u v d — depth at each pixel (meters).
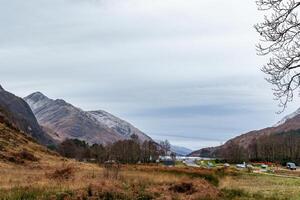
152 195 20.73
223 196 23.67
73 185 19.80
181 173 39.34
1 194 16.86
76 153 149.75
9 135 73.88
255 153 174.38
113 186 20.12
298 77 9.03
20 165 49.69
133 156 144.75
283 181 44.81
